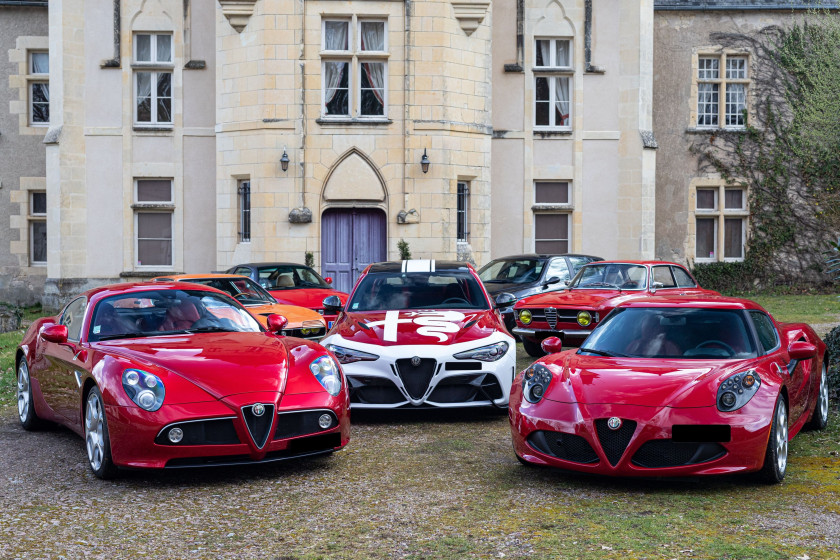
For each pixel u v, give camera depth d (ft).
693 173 78.13
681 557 13.30
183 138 65.21
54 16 64.28
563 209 67.87
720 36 77.97
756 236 78.54
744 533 14.49
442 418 26.27
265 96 58.49
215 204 65.46
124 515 16.11
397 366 24.54
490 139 62.49
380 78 59.77
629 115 67.62
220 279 37.27
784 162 78.38
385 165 59.26
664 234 78.02
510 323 43.62
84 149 64.85
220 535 14.80
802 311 58.75
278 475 19.22
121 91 64.85
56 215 64.23
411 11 58.85
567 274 46.85
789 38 77.92
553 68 67.67
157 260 66.08
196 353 19.44
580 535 14.48
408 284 29.84
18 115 74.33
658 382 17.57
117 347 20.11
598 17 67.56
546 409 17.98
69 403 20.98
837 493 17.07
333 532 14.89
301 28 58.29
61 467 20.21
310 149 58.80
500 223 67.82
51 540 14.57
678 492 17.30
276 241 58.59
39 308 72.95
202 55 65.10
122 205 65.10
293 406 18.60
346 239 60.23
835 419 24.76
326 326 35.99
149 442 17.62
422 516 15.80
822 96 70.90
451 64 59.72
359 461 20.51
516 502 16.69
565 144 67.92
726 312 20.53
